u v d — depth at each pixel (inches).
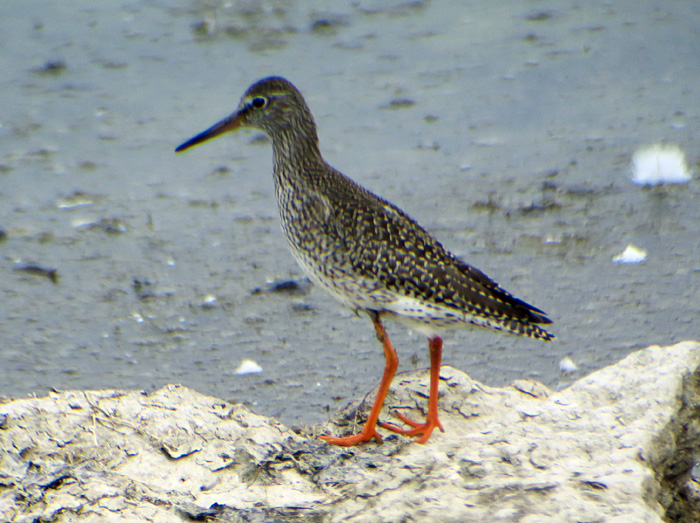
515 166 639.8
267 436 325.7
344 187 356.5
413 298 340.2
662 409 318.0
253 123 386.0
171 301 495.5
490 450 294.4
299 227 359.3
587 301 484.7
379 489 281.9
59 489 289.1
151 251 546.6
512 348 451.2
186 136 688.4
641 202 588.1
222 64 816.9
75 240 557.0
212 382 427.2
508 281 505.4
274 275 520.7
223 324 474.9
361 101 745.0
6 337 461.1
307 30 889.5
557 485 271.9
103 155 666.2
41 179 631.2
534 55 832.9
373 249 339.9
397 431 333.7
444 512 263.3
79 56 831.7
